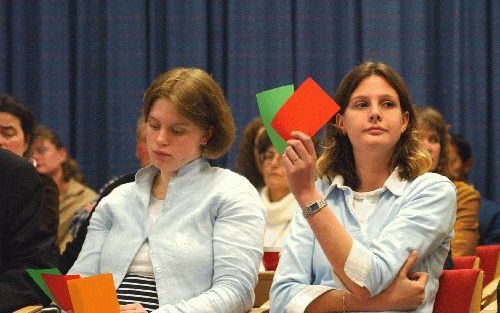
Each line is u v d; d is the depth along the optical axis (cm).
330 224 606
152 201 730
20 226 794
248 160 1156
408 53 1430
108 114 1466
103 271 716
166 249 694
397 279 615
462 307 638
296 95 594
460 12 1436
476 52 1438
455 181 1243
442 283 652
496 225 1293
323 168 700
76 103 1486
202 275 690
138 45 1466
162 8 1476
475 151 1436
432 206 637
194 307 658
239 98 1448
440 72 1448
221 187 710
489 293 820
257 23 1448
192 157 720
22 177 802
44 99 1462
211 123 722
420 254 625
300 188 607
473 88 1439
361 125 662
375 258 609
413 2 1427
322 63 1452
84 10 1484
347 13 1441
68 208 1266
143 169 735
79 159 1484
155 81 717
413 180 662
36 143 1251
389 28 1420
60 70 1467
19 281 762
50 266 795
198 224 700
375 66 679
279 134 606
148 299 685
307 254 672
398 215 639
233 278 678
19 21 1480
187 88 700
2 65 1473
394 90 672
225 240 689
